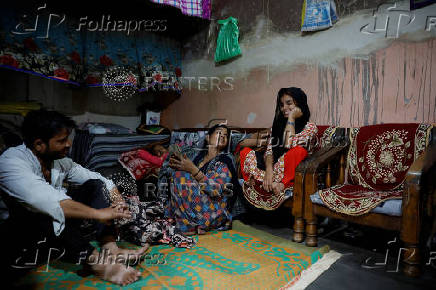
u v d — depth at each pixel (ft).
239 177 9.53
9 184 4.73
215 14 13.73
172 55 15.23
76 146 12.28
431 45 7.70
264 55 11.74
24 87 11.84
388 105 8.52
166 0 12.14
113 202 6.00
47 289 4.71
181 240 6.89
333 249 7.12
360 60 9.04
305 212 7.17
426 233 5.85
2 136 8.82
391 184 7.18
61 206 4.78
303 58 10.46
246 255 6.35
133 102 15.64
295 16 10.66
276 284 5.07
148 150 12.57
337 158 8.34
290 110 8.55
